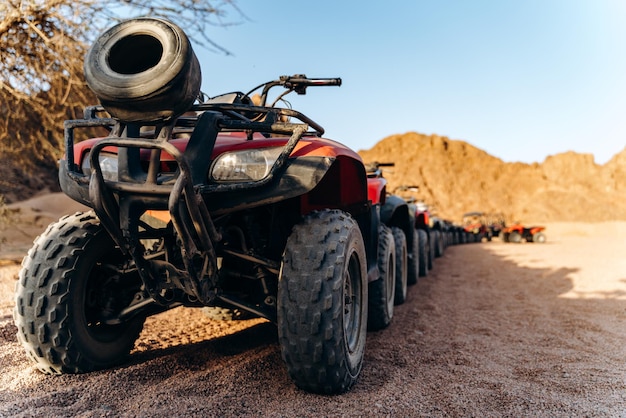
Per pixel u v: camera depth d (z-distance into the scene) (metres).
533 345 3.49
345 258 2.38
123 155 2.25
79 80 8.50
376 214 3.62
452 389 2.49
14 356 2.79
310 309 2.21
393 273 4.52
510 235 28.02
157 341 3.30
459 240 23.77
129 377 2.47
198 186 2.16
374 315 3.82
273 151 2.30
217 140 2.54
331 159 2.30
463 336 3.72
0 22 8.08
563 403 2.33
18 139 10.06
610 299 5.51
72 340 2.44
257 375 2.58
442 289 6.21
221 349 3.10
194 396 2.24
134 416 1.99
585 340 3.65
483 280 7.20
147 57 2.27
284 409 2.14
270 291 2.69
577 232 49.72
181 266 2.51
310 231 2.38
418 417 2.11
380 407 2.20
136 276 2.76
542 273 8.14
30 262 2.46
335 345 2.23
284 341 2.25
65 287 2.43
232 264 2.80
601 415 2.20
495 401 2.34
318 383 2.27
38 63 8.51
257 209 2.67
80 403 2.11
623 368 2.95
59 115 8.77
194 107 2.37
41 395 2.19
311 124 2.68
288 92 3.28
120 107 2.14
